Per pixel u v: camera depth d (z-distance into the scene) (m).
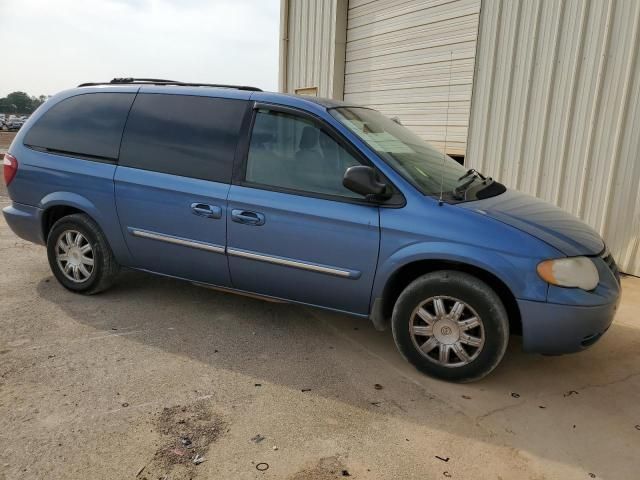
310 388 3.22
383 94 8.78
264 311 4.42
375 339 3.96
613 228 5.61
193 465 2.48
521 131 6.38
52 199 4.46
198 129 4.02
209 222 3.85
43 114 4.68
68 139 4.50
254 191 3.71
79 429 2.72
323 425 2.85
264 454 2.59
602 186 5.64
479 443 2.75
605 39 5.44
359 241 3.39
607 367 3.64
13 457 2.49
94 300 4.52
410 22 8.05
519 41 6.29
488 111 6.77
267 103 3.85
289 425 2.83
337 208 3.45
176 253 4.07
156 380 3.24
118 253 4.37
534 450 2.71
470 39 7.02
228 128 3.92
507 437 2.81
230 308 4.46
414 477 2.47
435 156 4.07
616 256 5.63
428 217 3.25
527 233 3.13
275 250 3.66
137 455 2.54
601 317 3.12
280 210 3.58
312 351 3.73
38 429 2.71
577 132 5.80
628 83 5.30
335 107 3.87
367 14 8.94
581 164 5.80
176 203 3.96
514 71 6.38
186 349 3.68
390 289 3.49
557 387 3.36
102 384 3.16
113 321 4.11
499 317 3.12
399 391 3.23
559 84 5.92
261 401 3.05
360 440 2.73
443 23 7.44
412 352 3.40
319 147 3.63
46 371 3.29
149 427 2.76
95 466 2.45
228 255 3.83
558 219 3.54
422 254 3.22
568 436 2.84
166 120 4.14
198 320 4.20
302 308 4.52
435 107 7.72
